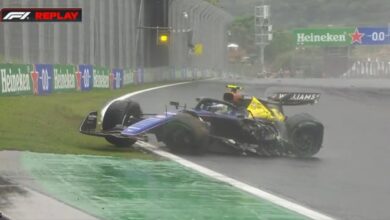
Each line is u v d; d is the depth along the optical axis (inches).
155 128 1222.3
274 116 1342.3
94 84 3272.6
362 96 3629.4
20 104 1814.7
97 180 885.2
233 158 1250.0
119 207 734.5
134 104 1314.0
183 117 1235.9
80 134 1424.7
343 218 778.8
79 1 4033.0
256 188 937.5
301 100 1368.1
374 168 1220.5
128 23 5290.4
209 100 1362.0
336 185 1014.4
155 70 5319.9
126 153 1193.4
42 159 1016.9
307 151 1350.9
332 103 3004.4
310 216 771.4
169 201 789.2
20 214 663.1
